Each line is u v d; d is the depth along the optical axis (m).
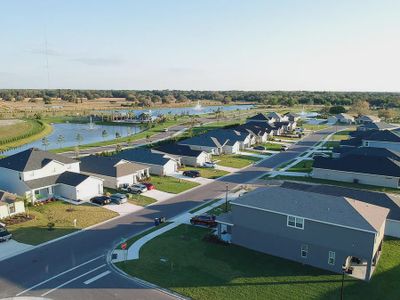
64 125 161.12
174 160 70.06
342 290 27.53
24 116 175.62
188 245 37.09
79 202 50.84
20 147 105.88
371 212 33.16
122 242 35.28
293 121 144.00
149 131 131.00
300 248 33.44
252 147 98.25
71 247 36.44
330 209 32.59
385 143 86.69
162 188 58.31
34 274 31.11
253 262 33.66
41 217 44.75
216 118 172.88
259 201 35.72
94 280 30.28
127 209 48.22
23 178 51.06
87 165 62.22
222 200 52.38
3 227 39.84
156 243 37.53
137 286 29.47
